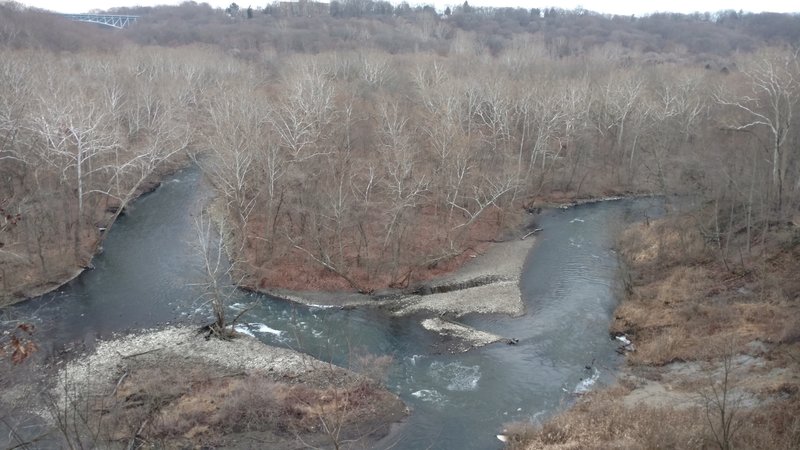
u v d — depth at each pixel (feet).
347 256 188.75
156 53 350.43
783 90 188.85
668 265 180.34
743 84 254.68
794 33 537.65
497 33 592.19
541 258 204.13
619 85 294.87
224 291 170.60
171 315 156.76
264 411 116.16
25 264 172.24
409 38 495.00
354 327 155.74
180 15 653.30
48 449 100.48
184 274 179.83
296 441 110.01
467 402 123.65
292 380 128.67
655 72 339.16
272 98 285.43
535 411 120.06
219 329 146.20
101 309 158.10
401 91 300.81
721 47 532.32
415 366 137.39
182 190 255.09
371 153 222.28
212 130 247.50
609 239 222.48
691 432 93.71
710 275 166.09
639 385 124.88
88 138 193.26
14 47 335.67
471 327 156.66
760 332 131.95
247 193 206.90
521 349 145.18
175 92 273.13
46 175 195.31
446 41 512.22
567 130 257.96
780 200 177.78
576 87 276.00
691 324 144.05
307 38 469.16
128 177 230.89
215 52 393.50
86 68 294.25
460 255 201.67
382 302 170.71
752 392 109.60
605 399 118.93
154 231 210.38
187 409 116.16
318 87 244.01
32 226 176.55
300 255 187.83
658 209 257.14
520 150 256.11
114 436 105.19
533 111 269.23
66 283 172.24
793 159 186.80
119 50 404.36
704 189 197.36
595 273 191.01
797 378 110.93
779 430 94.02
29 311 155.22
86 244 192.44
